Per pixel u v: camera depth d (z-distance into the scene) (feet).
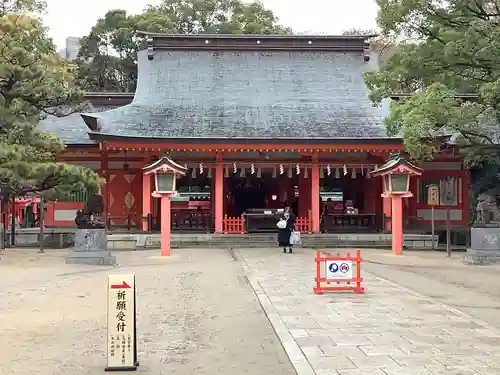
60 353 28.43
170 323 35.32
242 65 124.77
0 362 26.78
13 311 39.24
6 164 68.80
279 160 105.70
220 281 53.72
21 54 68.28
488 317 36.73
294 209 122.62
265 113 109.81
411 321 34.58
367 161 105.09
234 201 127.13
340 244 95.71
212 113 109.09
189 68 123.24
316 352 27.48
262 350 28.73
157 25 184.24
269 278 54.39
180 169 76.84
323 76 122.52
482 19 58.54
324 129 103.24
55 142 79.10
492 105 56.03
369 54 126.93
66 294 46.26
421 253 85.61
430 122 58.44
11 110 71.26
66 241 98.12
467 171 111.75
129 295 25.63
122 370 25.23
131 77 200.13
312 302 41.24
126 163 109.91
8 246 94.07
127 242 95.35
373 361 25.85
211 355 27.89
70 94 74.28
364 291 46.14
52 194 74.23
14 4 82.43
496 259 69.62
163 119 105.60
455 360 25.98
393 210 81.46
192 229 106.42
